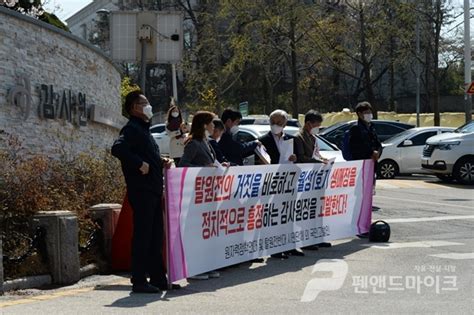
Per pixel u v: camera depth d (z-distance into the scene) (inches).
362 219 490.3
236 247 374.0
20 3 646.5
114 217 386.9
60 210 381.1
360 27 1592.0
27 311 282.7
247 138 675.4
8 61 508.1
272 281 350.3
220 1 1642.5
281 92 2111.2
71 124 613.9
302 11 1561.3
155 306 294.0
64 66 603.5
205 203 350.0
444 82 2293.3
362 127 512.7
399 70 2190.0
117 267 381.4
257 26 1627.7
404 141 988.6
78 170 459.8
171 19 618.8
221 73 1692.9
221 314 281.0
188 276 338.6
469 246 449.4
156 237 326.0
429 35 1610.5
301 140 439.8
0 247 314.7
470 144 893.8
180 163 355.9
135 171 315.3
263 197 394.0
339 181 463.8
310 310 288.8
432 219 571.2
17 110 514.6
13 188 378.6
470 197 746.8
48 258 343.6
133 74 2047.2
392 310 289.0
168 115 535.8
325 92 2154.3
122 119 866.8
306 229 432.8
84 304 296.7
